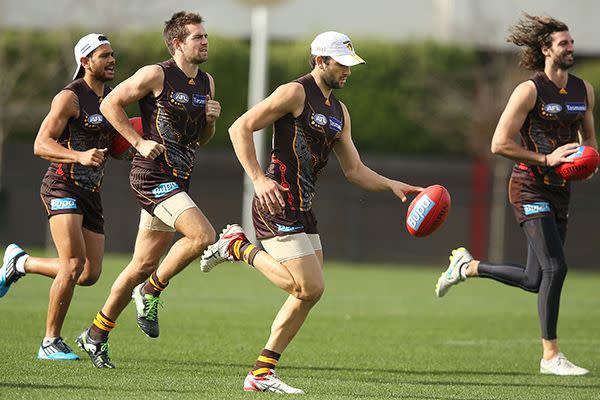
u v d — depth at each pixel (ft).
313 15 344.69
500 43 302.45
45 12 304.09
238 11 338.54
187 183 95.20
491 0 314.14
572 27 339.57
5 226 291.17
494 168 293.84
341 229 294.87
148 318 94.53
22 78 300.20
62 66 302.25
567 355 117.50
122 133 90.22
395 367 102.78
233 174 296.10
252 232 269.64
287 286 82.12
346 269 264.93
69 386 80.84
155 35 302.25
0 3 301.43
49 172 96.43
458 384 91.76
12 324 123.34
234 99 303.07
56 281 95.96
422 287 214.90
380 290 204.33
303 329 135.03
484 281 247.91
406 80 307.99
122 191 288.71
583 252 290.76
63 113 94.32
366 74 309.83
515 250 292.81
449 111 301.43
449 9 315.99
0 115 291.79
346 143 88.48
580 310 175.94
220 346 113.70
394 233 294.87
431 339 129.49
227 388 83.35
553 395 85.92
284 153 83.51
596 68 311.06
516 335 137.18
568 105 102.83
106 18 299.99
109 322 94.02
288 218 82.48
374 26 339.98
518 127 101.81
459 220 294.05
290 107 82.28
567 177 100.12
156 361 100.01
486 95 296.30
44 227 291.17
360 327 139.95
